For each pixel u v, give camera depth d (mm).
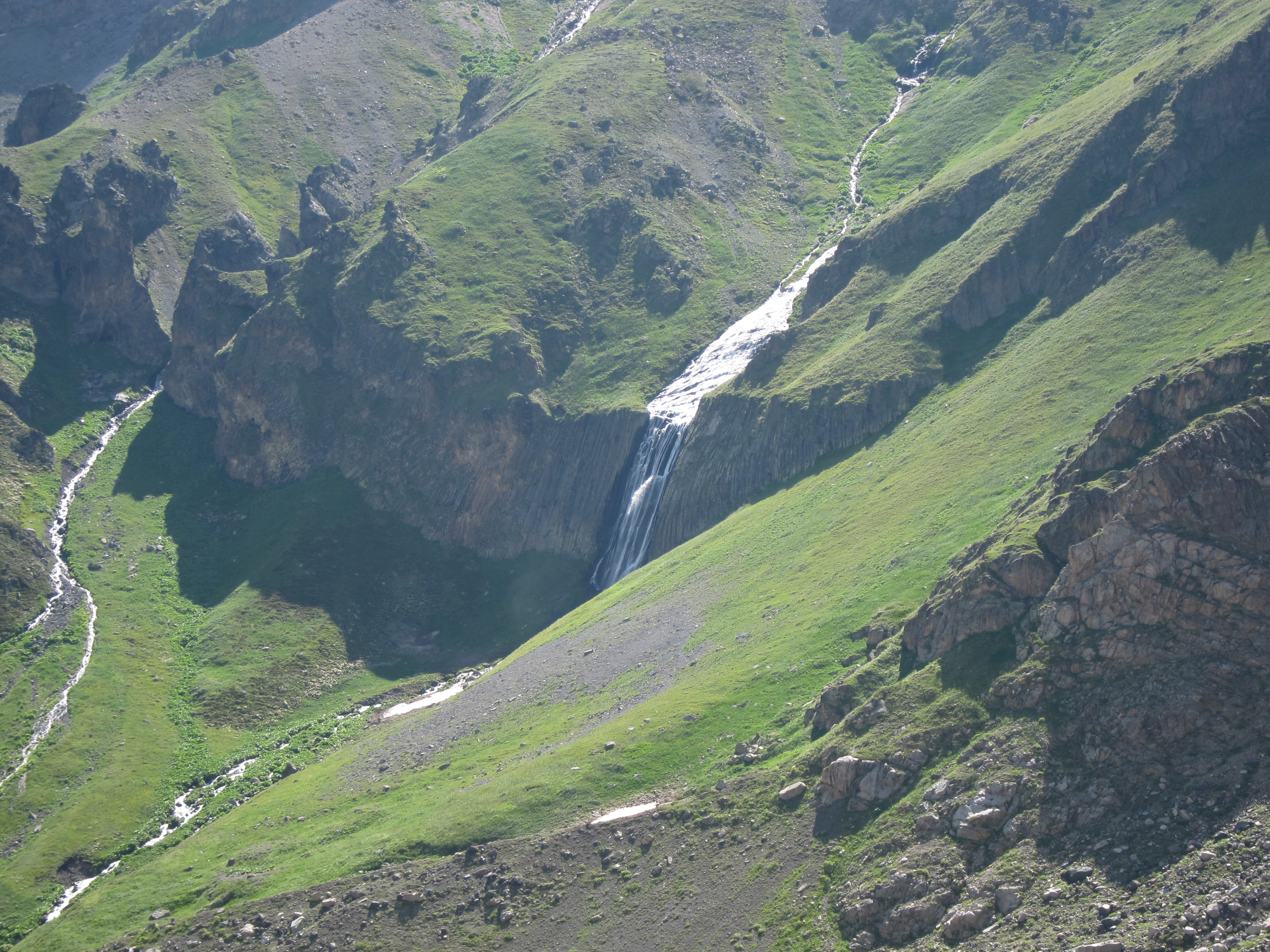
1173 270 137625
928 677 96062
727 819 98000
